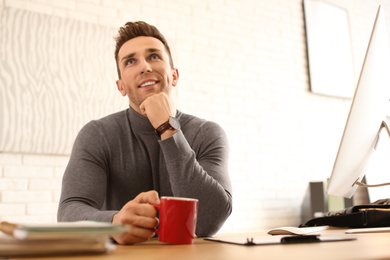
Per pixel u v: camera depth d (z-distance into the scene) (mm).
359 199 3580
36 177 2641
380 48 1098
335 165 1088
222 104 3436
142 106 1209
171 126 1138
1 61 2604
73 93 2797
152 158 1372
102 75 2914
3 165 2555
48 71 2738
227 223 3295
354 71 4195
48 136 2682
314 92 3932
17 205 2561
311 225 1358
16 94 2619
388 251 628
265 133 3629
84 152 1296
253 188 3480
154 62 1454
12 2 2697
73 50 2840
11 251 521
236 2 3678
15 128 2590
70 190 1188
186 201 806
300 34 4023
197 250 683
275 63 3811
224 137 1456
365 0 4430
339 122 4082
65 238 544
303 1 4082
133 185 1357
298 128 3832
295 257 570
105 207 1358
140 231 805
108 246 598
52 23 2793
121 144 1386
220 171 1298
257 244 766
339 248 684
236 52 3594
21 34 2684
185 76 3283
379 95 1122
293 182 3711
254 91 3635
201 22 3447
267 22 3834
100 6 3000
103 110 2881
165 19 3270
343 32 4199
